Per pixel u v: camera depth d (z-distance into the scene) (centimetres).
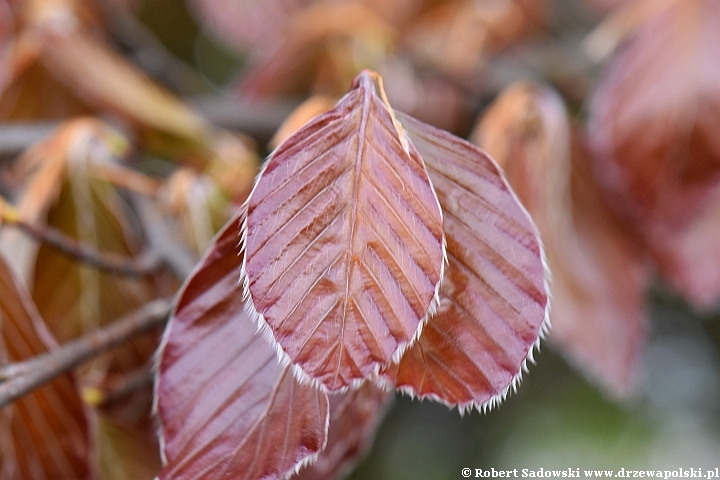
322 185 31
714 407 101
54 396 36
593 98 46
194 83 91
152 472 39
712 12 44
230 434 33
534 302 32
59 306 40
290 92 63
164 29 98
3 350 36
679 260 45
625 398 46
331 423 36
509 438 101
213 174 50
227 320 33
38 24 55
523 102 43
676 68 44
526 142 42
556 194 42
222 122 61
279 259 31
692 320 100
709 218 45
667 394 102
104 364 40
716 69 44
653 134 44
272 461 33
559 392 100
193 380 33
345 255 31
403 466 104
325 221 31
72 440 37
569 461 95
